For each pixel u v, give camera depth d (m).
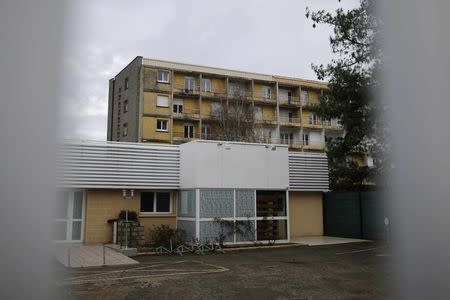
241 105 40.16
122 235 15.30
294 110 49.59
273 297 7.32
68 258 11.35
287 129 48.88
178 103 43.06
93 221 16.34
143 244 15.91
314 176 20.98
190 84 43.56
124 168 16.61
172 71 42.50
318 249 15.24
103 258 11.70
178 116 42.16
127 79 44.28
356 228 19.38
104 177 16.22
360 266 10.91
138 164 16.86
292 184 20.27
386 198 5.43
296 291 7.80
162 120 41.56
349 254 13.59
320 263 11.53
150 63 42.00
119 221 15.77
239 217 16.45
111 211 16.69
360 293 7.59
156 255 13.59
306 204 21.02
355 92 17.91
